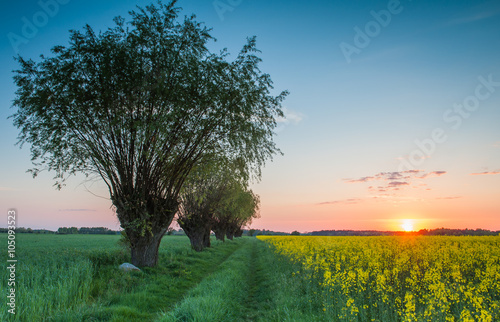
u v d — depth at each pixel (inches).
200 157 688.4
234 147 663.8
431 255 564.7
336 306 311.6
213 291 409.7
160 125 552.4
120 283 474.0
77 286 406.9
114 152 620.4
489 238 1457.9
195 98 607.2
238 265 743.7
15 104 569.9
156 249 667.4
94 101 570.6
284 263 691.4
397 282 359.3
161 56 576.4
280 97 674.8
